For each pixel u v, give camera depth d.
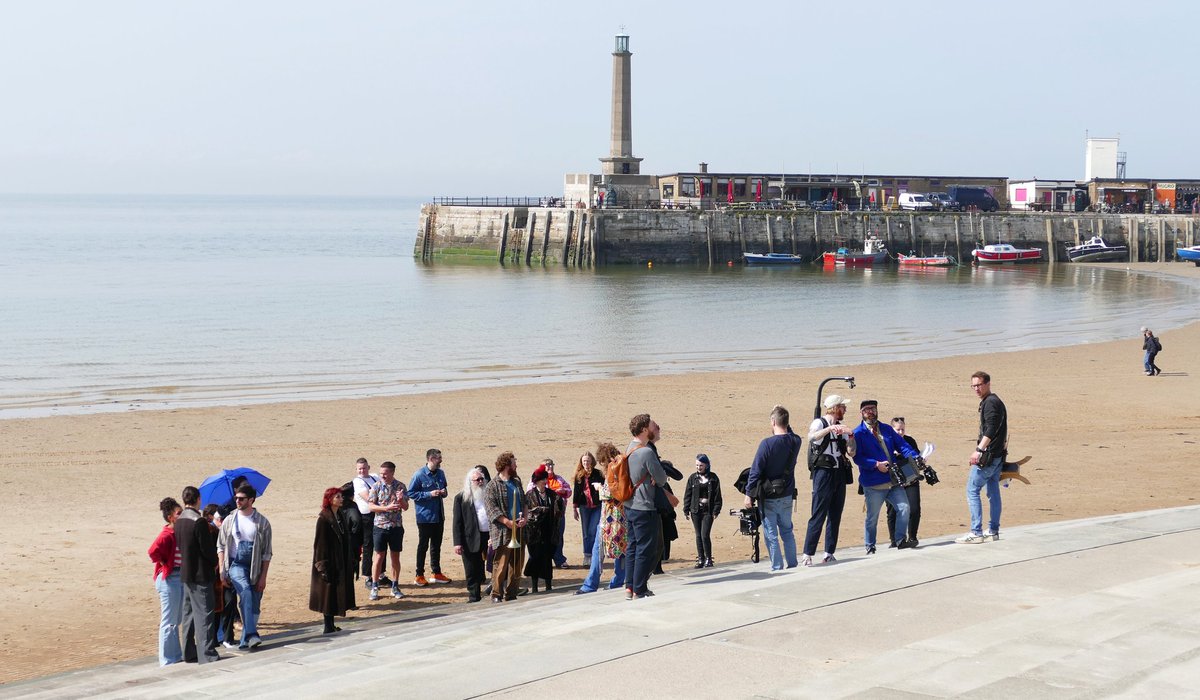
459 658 11.05
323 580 15.16
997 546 15.76
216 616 14.38
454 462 30.50
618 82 119.62
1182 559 14.61
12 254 142.88
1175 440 33.22
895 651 10.64
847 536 21.94
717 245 116.75
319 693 10.05
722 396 41.94
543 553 17.62
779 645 11.05
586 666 10.54
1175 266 119.06
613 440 33.69
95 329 64.44
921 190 133.38
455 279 101.50
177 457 31.16
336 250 162.25
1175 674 9.68
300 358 53.50
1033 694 9.27
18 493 26.78
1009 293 89.94
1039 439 33.41
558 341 60.25
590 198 120.44
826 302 81.94
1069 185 134.50
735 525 23.52
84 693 12.08
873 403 16.42
